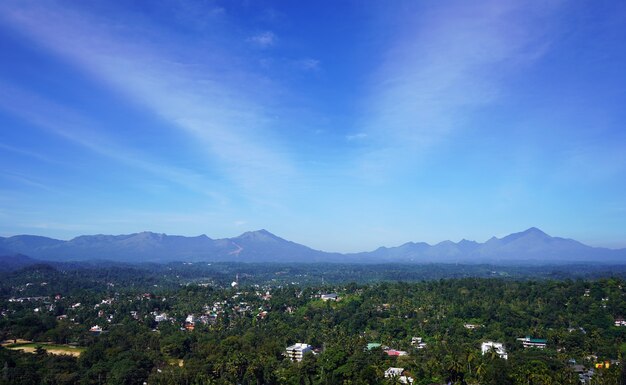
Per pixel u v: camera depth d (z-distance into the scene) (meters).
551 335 166.50
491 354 140.25
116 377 133.88
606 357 149.88
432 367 136.00
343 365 137.62
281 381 134.00
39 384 128.75
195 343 172.88
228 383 133.88
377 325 199.50
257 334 185.88
